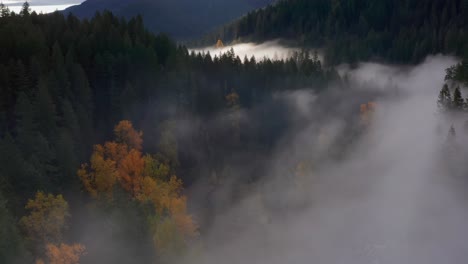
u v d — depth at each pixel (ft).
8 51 240.53
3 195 145.59
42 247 145.48
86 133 218.38
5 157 158.10
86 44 272.10
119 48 288.71
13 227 128.57
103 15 365.20
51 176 177.47
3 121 197.26
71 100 223.92
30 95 209.46
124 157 218.59
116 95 246.88
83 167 194.59
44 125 195.52
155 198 202.18
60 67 227.81
